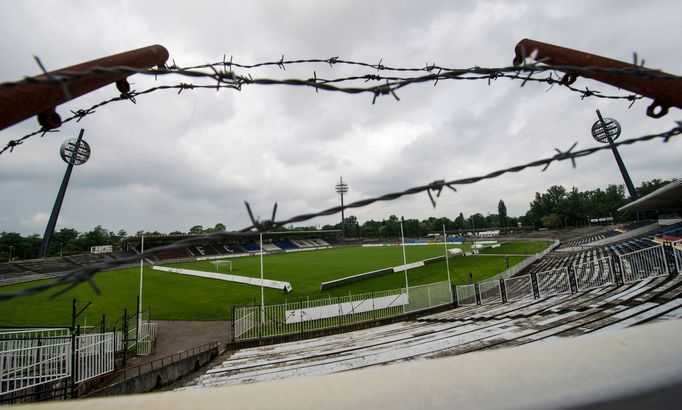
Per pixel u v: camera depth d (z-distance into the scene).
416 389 0.65
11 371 6.74
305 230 86.69
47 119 1.34
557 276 20.80
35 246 66.44
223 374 9.27
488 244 65.00
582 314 8.25
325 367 7.91
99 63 1.49
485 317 11.25
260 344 13.37
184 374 10.59
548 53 1.97
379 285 26.55
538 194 92.25
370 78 2.68
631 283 10.54
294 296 23.59
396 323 15.00
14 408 0.61
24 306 22.53
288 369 8.39
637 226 40.81
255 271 36.19
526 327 8.32
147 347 13.98
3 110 1.05
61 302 23.83
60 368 7.61
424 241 89.00
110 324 18.06
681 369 0.71
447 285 17.95
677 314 6.41
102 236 73.19
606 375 0.68
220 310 20.75
